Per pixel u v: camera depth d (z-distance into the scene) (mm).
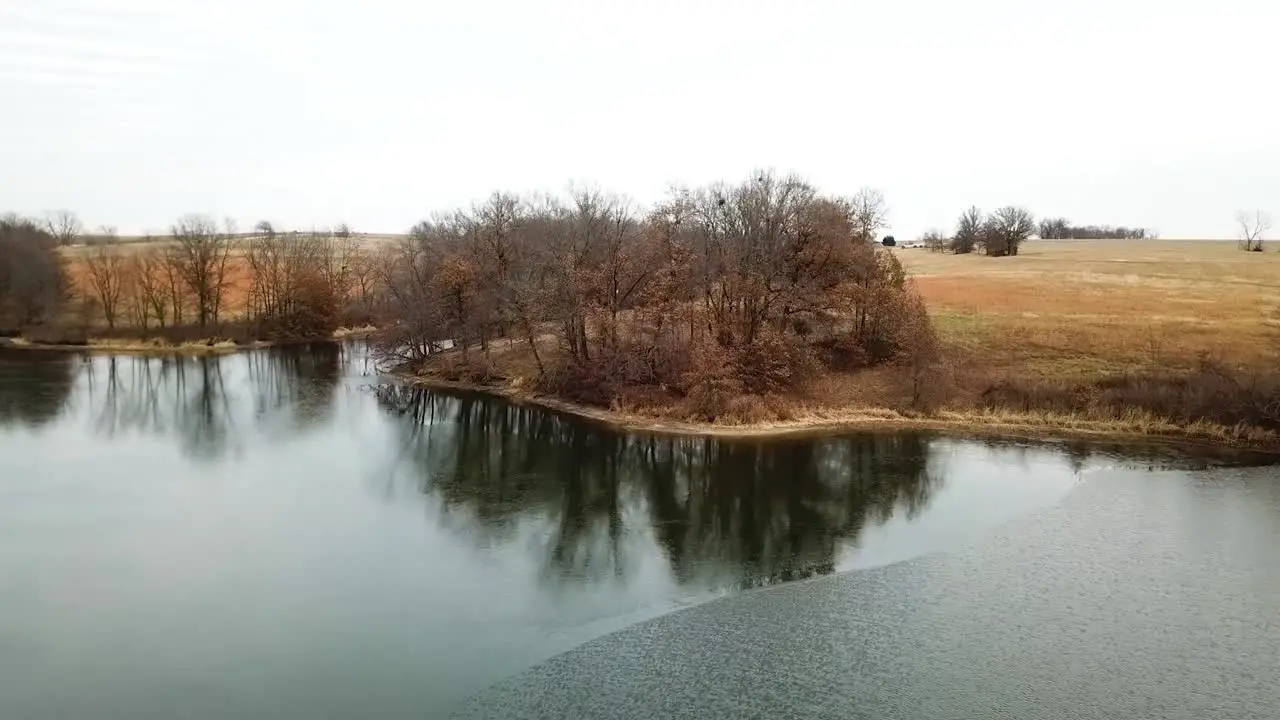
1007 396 50656
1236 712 19328
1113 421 47656
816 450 43250
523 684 19219
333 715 17703
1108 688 20219
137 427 47531
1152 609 24719
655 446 44188
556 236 60844
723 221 58344
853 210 62406
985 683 20203
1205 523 32312
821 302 55031
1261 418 45688
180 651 20719
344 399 57625
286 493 35031
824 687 19672
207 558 27234
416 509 33219
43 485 35531
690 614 23641
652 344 53812
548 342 65875
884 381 53812
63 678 19391
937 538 30562
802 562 28094
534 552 28594
